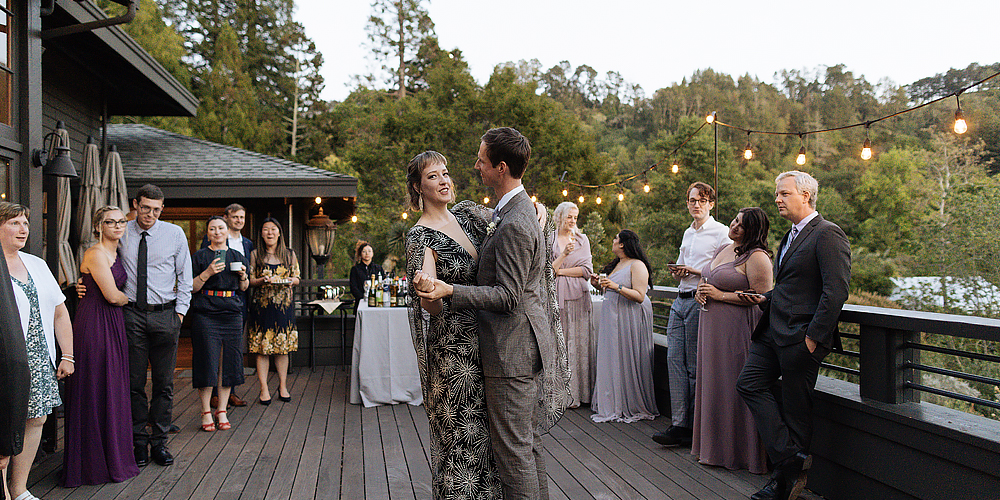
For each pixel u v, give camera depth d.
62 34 4.62
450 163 25.56
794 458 2.84
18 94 3.82
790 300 2.88
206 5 30.84
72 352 3.15
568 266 4.98
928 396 8.06
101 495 3.14
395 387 5.20
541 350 2.05
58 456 3.83
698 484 3.23
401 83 36.34
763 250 3.38
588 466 3.53
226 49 28.73
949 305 15.19
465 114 26.11
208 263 4.28
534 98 26.94
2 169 3.66
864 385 2.89
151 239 3.62
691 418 3.94
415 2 36.50
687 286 4.03
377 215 24.61
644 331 4.66
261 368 5.23
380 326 5.23
